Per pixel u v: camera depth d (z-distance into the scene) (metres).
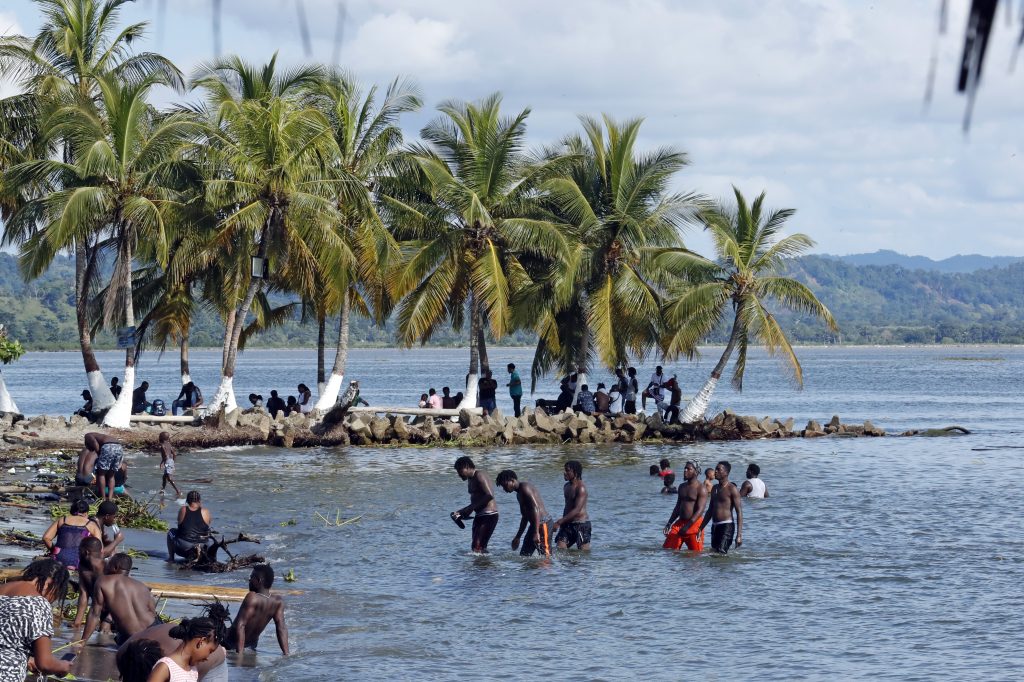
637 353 76.69
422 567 32.78
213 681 17.25
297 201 63.19
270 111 63.62
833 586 30.59
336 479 51.75
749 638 25.44
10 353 65.88
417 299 70.56
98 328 71.56
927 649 24.45
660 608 28.12
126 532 37.03
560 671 22.69
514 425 69.00
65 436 58.91
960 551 35.62
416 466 57.12
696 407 73.75
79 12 65.94
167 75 68.00
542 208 74.50
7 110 64.44
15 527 34.44
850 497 48.31
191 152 69.00
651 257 72.06
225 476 52.34
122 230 62.22
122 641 20.50
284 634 23.34
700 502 35.22
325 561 33.59
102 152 59.72
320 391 80.56
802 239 71.25
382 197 72.50
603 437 70.19
